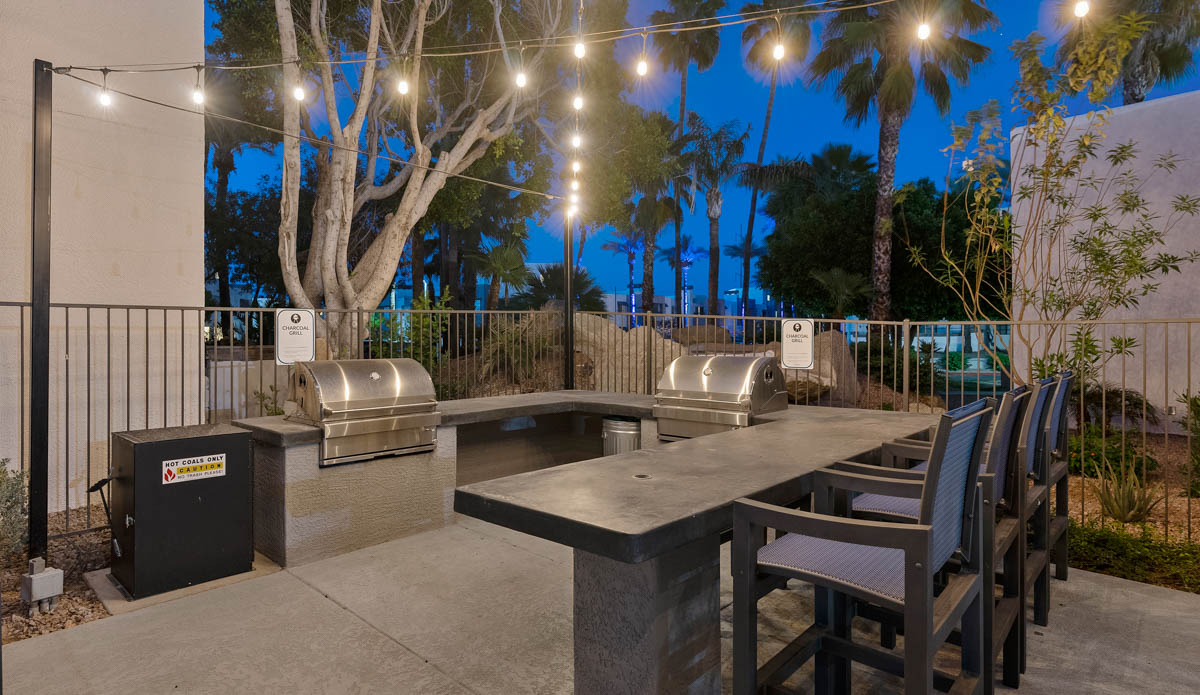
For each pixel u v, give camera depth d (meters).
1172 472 5.81
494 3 10.88
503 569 3.51
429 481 4.16
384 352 8.46
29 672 2.44
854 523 1.63
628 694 1.83
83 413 4.88
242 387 6.58
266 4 10.76
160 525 3.17
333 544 3.70
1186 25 13.54
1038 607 2.90
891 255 18.00
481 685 2.37
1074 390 7.20
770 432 3.23
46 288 3.09
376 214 16.84
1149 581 3.45
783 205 24.42
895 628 2.62
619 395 5.32
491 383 8.55
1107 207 6.96
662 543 1.65
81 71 4.83
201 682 2.38
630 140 14.94
